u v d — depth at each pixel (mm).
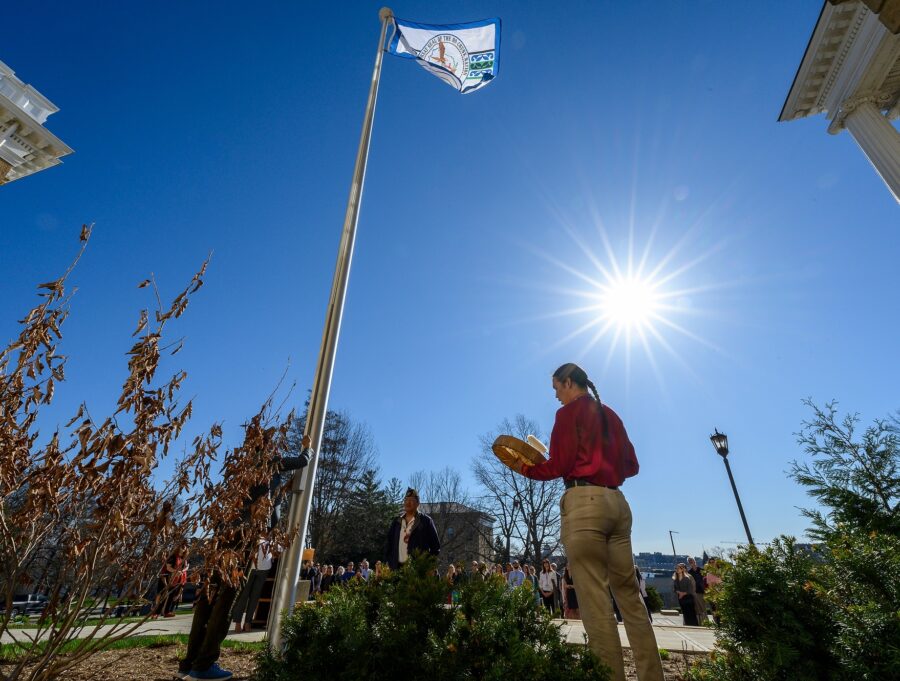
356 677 1604
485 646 1604
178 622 7957
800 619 2100
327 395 4719
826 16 10469
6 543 2516
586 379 2914
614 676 2051
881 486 2889
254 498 3623
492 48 10852
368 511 42125
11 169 15914
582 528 2330
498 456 2838
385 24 9289
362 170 6637
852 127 10711
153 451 2744
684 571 12945
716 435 15633
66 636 2703
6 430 2621
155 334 2902
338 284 5418
